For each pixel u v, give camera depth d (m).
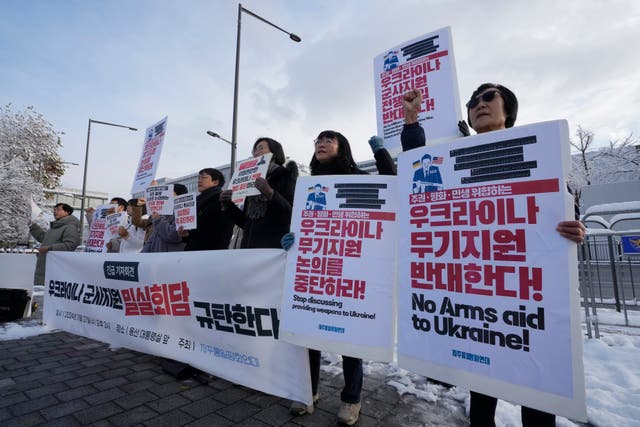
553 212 1.41
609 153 23.11
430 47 2.64
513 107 1.86
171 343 3.05
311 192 2.27
